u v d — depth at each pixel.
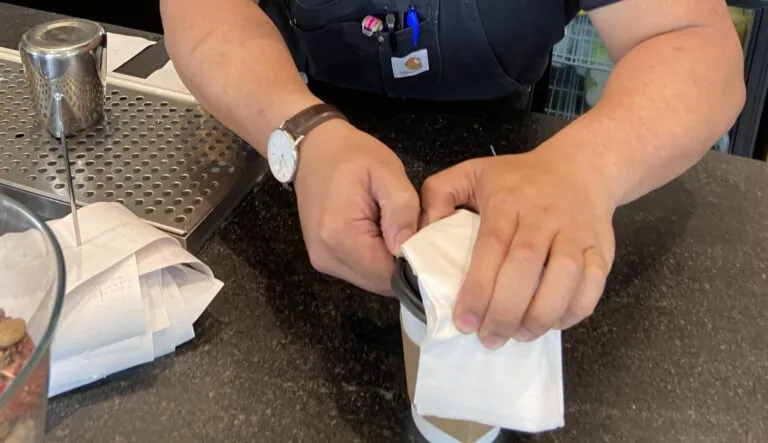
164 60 0.98
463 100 0.98
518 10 0.92
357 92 0.99
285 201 0.77
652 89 0.70
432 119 0.92
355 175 0.60
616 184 0.63
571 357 0.61
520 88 1.03
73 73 0.80
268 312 0.65
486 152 0.86
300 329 0.64
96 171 0.78
